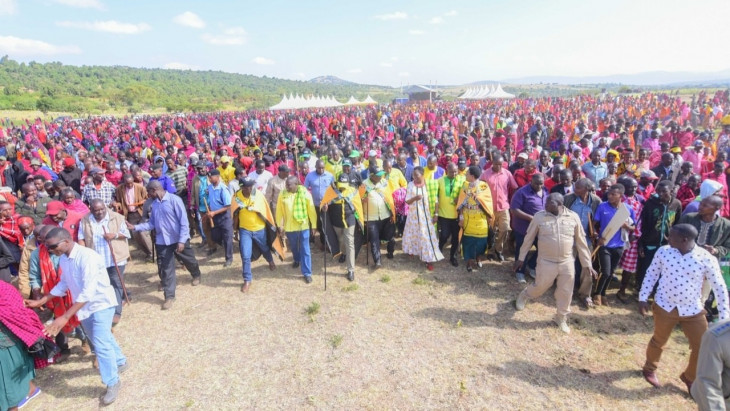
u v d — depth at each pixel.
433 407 4.04
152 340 5.33
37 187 7.41
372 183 7.34
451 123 22.80
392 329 5.41
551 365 4.59
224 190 7.47
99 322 4.18
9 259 5.33
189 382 4.52
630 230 5.65
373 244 7.33
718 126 22.38
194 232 9.66
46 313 6.30
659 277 4.19
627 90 78.44
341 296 6.35
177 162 10.36
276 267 7.62
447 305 5.97
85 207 6.62
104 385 4.58
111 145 18.64
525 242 5.41
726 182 6.78
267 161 9.70
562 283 5.11
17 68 138.62
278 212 6.86
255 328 5.55
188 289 6.79
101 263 4.28
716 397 2.66
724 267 4.81
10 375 3.98
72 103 84.38
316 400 4.18
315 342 5.18
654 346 4.16
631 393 4.13
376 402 4.13
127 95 103.75
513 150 12.77
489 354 4.82
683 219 5.05
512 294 6.24
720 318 3.77
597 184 7.57
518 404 4.03
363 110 51.00
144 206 6.20
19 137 26.34
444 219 7.27
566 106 37.62
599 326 5.38
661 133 14.88
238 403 4.19
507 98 68.19
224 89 161.75
